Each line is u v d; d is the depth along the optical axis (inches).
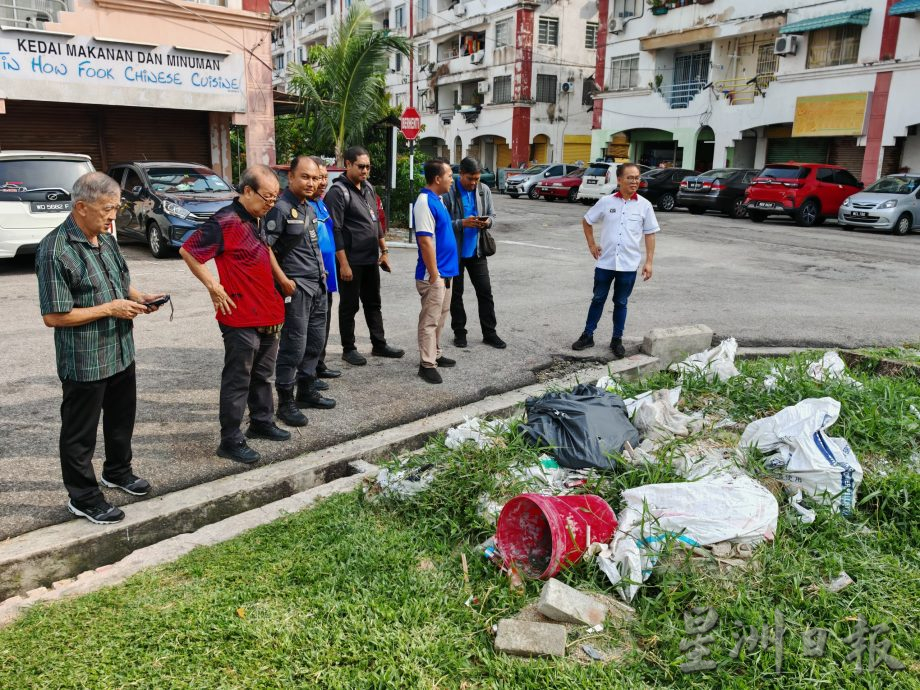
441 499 144.6
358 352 256.8
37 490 152.8
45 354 253.6
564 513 127.5
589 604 115.3
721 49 1071.0
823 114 919.7
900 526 144.1
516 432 167.3
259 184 156.6
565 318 321.1
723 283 414.6
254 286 161.9
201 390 217.8
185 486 158.6
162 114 649.0
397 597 118.5
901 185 708.7
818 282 420.8
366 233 236.8
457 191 257.0
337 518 143.4
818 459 149.6
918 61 815.7
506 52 1445.6
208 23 606.2
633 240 252.1
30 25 527.5
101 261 136.4
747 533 129.2
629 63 1236.5
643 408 177.2
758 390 199.2
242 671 101.2
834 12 895.7
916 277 440.8
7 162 407.8
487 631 112.8
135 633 109.1
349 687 98.3
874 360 241.9
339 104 663.1
